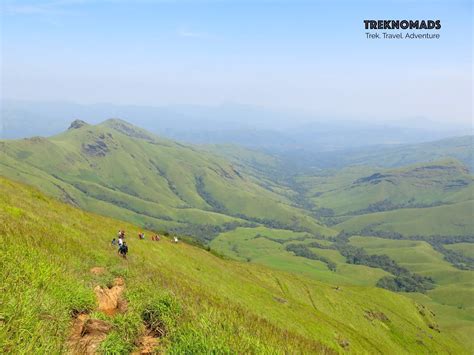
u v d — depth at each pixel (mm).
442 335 176250
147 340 13805
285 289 131500
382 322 151250
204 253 92125
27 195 48688
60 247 25141
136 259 41469
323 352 24078
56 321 11609
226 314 23781
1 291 11578
